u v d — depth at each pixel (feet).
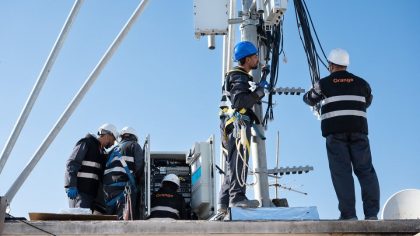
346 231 26.50
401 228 26.63
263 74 30.45
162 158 37.27
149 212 32.68
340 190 28.37
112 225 25.79
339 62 30.17
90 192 33.81
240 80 29.81
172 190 33.68
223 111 31.22
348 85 29.58
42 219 26.71
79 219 26.89
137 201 33.76
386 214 30.78
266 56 35.29
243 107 29.50
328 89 29.58
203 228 25.96
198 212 35.91
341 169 28.60
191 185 36.81
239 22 35.83
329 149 29.07
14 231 25.54
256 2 34.91
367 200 28.60
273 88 34.47
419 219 26.86
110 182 32.96
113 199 32.78
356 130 28.91
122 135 34.68
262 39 35.55
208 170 34.35
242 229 26.12
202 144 34.88
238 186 29.19
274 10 34.60
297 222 26.45
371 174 28.84
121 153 33.37
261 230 26.18
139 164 33.35
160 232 25.80
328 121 29.22
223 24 35.35
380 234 26.63
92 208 34.22
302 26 35.60
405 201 31.01
